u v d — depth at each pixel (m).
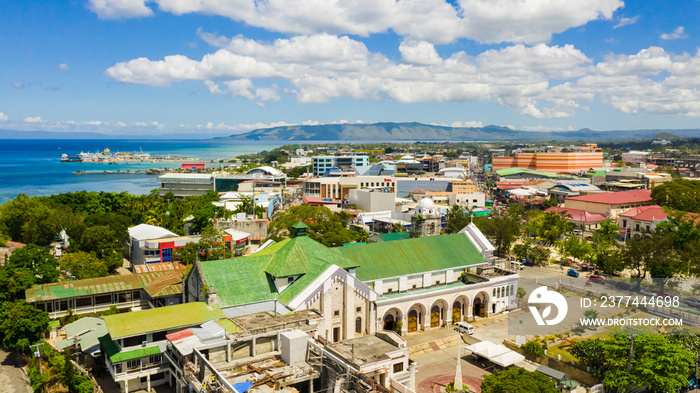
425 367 94.00
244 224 176.75
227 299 89.81
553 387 69.44
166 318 81.44
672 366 76.00
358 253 108.19
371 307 98.56
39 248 121.62
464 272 121.88
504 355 93.06
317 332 84.50
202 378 67.75
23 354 94.31
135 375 77.06
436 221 181.00
